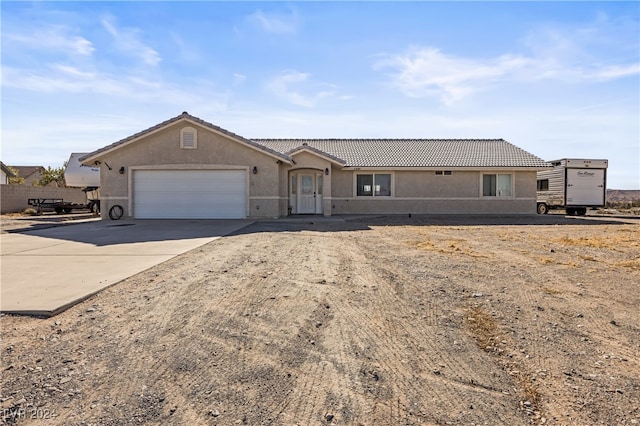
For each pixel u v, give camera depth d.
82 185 28.28
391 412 3.40
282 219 20.06
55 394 3.53
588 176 27.19
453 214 25.27
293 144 28.44
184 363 4.12
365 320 5.42
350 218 21.84
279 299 6.17
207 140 19.98
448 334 5.02
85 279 7.12
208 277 7.40
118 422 3.17
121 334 4.78
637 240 13.08
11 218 23.12
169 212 20.16
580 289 7.02
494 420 3.32
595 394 3.73
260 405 3.46
